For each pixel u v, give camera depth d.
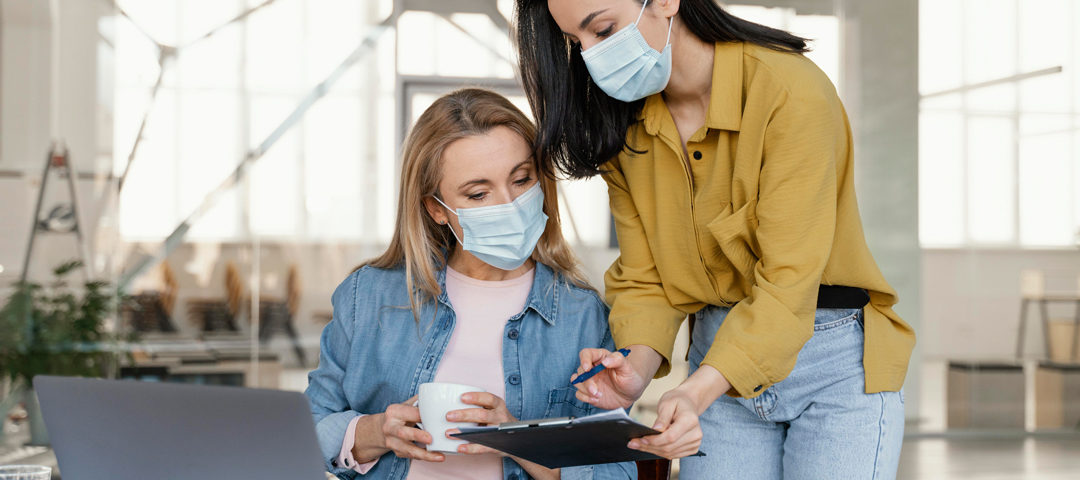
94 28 5.45
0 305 5.14
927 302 5.63
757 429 1.54
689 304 1.53
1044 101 5.70
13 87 5.37
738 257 1.37
